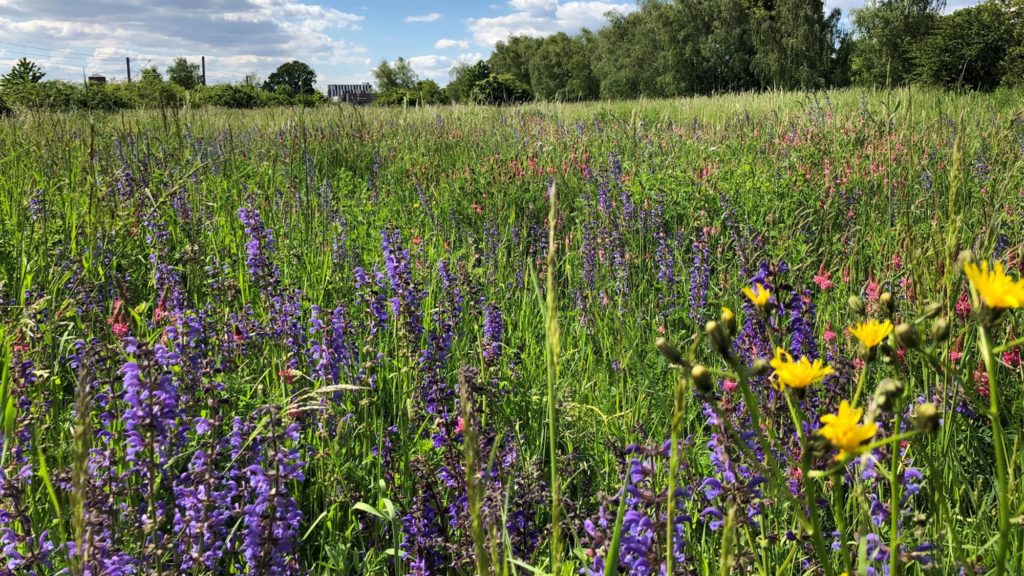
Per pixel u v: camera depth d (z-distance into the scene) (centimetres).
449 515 296
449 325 410
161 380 236
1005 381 345
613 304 493
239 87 3253
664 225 683
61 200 625
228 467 286
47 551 237
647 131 1144
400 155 1073
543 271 568
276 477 225
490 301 455
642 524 203
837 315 417
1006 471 269
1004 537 140
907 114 961
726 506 204
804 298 307
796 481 249
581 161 891
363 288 469
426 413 353
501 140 1198
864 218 622
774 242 571
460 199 816
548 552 282
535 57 9538
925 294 335
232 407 340
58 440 326
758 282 298
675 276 543
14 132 863
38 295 421
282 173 901
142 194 600
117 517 249
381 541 299
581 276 552
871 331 156
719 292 489
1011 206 564
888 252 520
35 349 354
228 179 845
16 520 250
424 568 273
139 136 799
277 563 226
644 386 379
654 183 702
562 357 414
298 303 401
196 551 237
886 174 743
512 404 370
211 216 663
